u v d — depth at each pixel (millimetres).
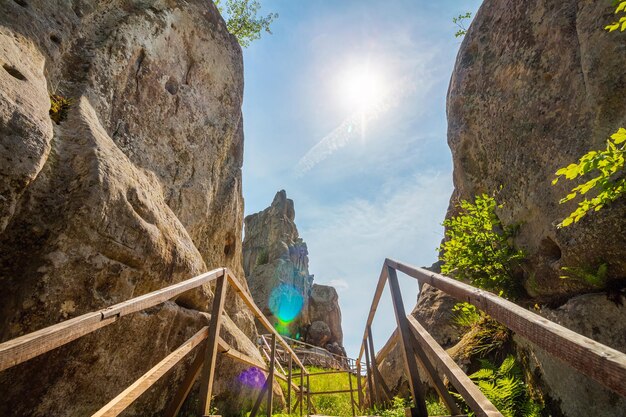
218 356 5766
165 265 4070
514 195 5160
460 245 5301
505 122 5543
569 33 4574
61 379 2979
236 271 10141
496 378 4344
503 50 5984
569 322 3703
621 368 973
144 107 6711
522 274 4883
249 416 5688
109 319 2010
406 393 7258
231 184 9547
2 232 2717
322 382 14305
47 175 3355
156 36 7340
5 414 2646
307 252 46719
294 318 35719
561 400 3582
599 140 3756
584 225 3678
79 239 3188
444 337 7434
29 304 2775
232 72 9953
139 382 2355
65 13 5188
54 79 4547
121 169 4016
